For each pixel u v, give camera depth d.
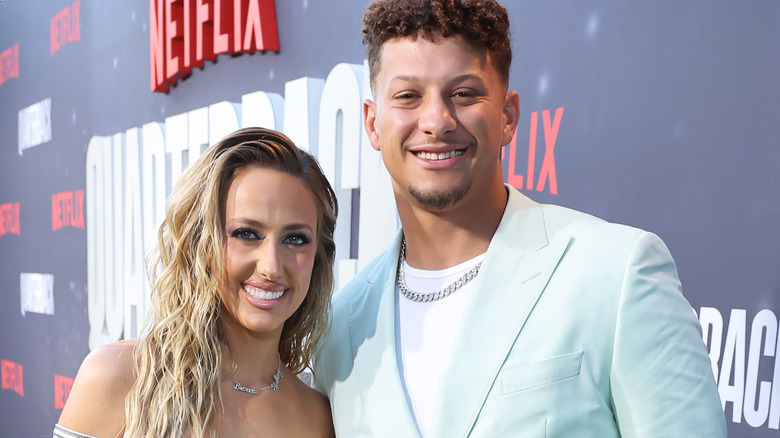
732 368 1.66
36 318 5.39
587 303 1.15
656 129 1.80
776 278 1.58
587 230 1.22
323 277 1.48
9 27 5.82
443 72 1.20
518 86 2.15
